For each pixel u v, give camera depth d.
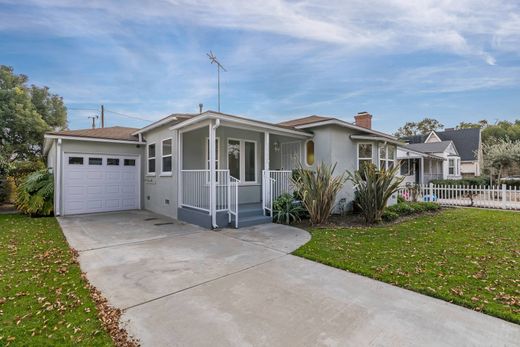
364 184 8.30
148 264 4.55
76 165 10.26
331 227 7.45
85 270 4.26
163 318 2.89
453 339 2.50
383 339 2.51
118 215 9.88
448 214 9.84
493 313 2.92
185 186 8.99
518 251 5.12
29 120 15.46
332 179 8.20
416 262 4.54
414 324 2.75
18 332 2.62
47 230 7.19
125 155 11.41
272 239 6.17
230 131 9.94
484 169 24.34
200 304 3.19
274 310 3.05
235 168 10.10
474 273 4.03
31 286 3.62
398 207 9.53
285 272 4.20
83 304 3.17
